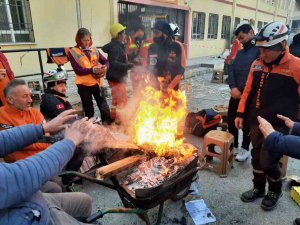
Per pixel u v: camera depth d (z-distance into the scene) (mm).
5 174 1030
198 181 2973
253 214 2455
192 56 14188
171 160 2053
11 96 2141
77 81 3912
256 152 2475
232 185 2908
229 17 16953
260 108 2355
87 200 1825
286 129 2221
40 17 6965
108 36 8922
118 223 2338
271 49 2072
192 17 13500
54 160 1211
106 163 2465
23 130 1578
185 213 2459
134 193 1783
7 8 6402
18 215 1140
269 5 22500
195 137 4164
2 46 6344
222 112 4312
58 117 1674
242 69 3227
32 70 7090
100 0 8352
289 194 2727
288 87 2176
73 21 7754
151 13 10734
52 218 1348
